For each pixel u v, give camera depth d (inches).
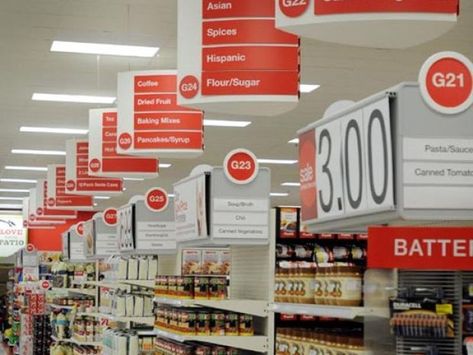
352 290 167.2
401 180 125.0
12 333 943.7
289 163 810.8
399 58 418.3
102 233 513.3
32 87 496.4
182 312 268.7
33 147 732.7
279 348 208.7
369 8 164.2
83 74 461.7
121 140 360.2
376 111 129.9
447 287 135.3
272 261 264.2
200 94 240.7
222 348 267.6
